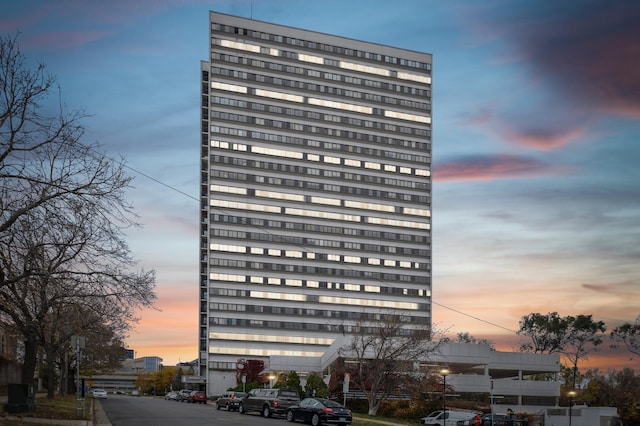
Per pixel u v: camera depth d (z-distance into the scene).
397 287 151.25
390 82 158.62
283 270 142.75
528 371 84.44
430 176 158.25
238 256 140.25
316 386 60.78
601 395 73.19
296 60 151.38
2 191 21.61
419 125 159.25
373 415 48.44
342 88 154.12
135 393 171.25
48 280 24.25
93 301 28.62
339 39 156.00
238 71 146.50
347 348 66.31
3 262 22.81
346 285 147.00
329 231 147.88
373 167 153.75
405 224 154.12
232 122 144.25
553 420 60.19
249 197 143.00
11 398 30.17
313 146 149.50
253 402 40.84
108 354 84.56
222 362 134.50
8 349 73.19
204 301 150.62
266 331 138.88
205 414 38.44
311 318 142.75
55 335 52.66
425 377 53.94
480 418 45.50
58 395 72.56
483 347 79.31
